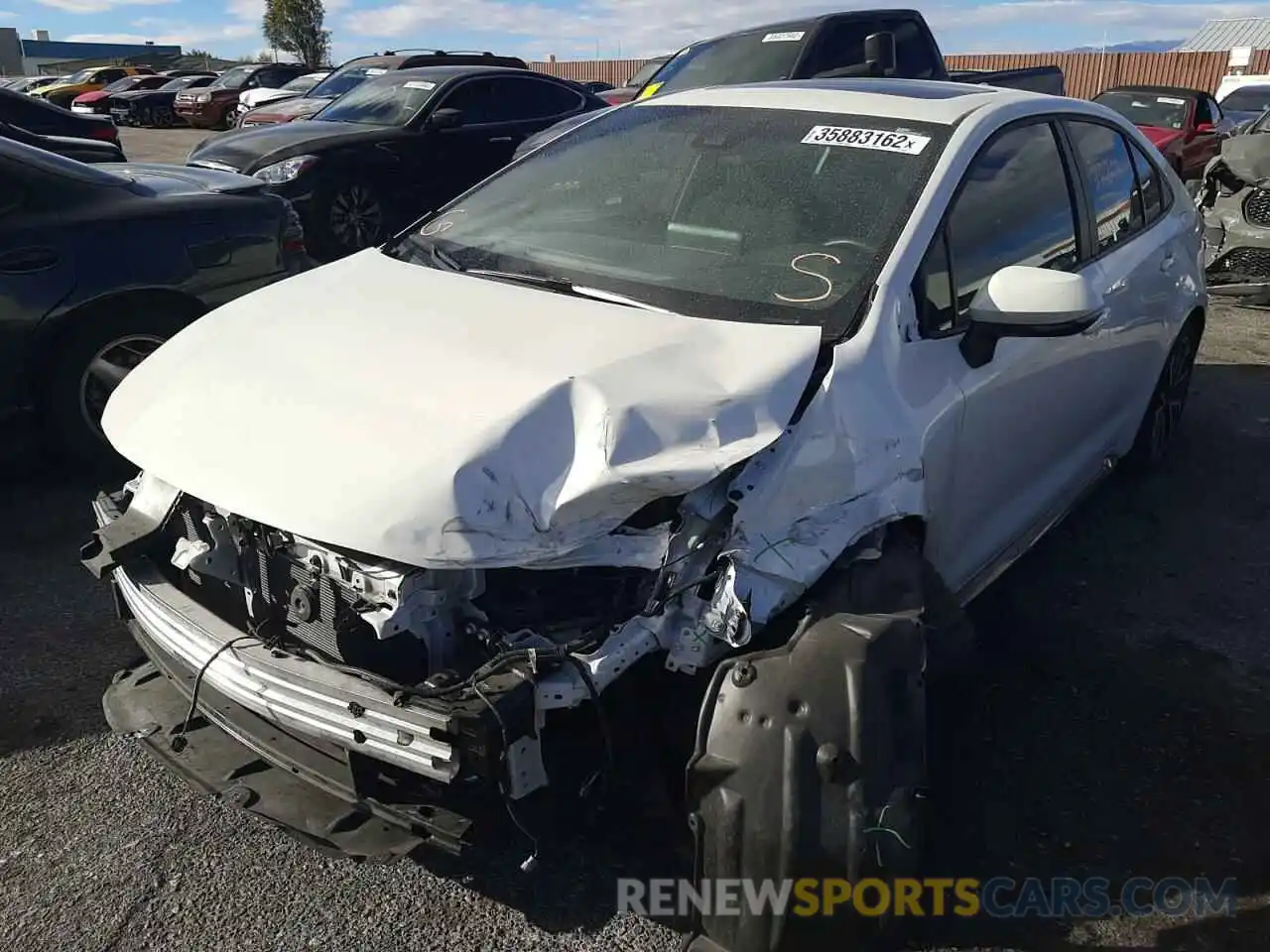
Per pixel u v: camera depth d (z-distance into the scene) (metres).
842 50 8.73
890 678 2.03
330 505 2.10
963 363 2.85
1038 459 3.47
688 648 2.14
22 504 4.64
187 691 2.51
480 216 3.50
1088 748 3.03
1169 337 4.44
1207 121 14.48
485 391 2.30
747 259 2.91
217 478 2.27
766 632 2.18
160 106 28.22
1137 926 2.41
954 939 2.36
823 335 2.59
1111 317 3.75
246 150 9.06
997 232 3.15
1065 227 3.56
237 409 2.43
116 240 4.64
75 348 4.59
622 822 2.54
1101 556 4.21
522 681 2.02
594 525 2.13
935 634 2.46
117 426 2.65
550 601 2.26
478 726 1.97
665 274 2.93
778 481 2.27
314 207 8.83
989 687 3.31
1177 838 2.68
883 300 2.66
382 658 2.23
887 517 2.41
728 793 1.97
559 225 3.31
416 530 2.03
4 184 4.42
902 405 2.58
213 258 4.92
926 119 3.21
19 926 2.39
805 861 1.93
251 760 2.46
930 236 2.85
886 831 1.95
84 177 4.69
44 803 2.79
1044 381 3.30
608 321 2.63
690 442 2.22
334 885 2.52
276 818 2.27
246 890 2.50
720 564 2.16
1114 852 2.63
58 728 3.11
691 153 3.37
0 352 4.42
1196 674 3.40
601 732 2.16
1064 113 3.74
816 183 3.08
